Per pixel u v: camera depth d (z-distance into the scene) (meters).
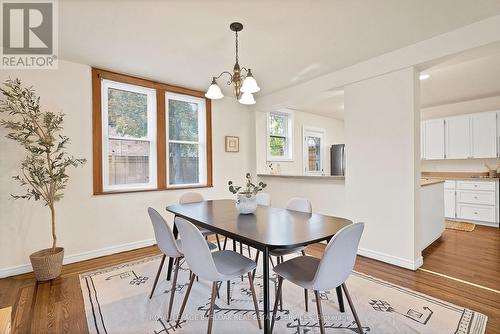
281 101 4.07
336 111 5.67
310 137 5.89
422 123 5.30
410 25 2.18
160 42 2.47
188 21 2.10
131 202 3.35
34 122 2.44
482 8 1.94
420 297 2.06
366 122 2.94
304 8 1.93
